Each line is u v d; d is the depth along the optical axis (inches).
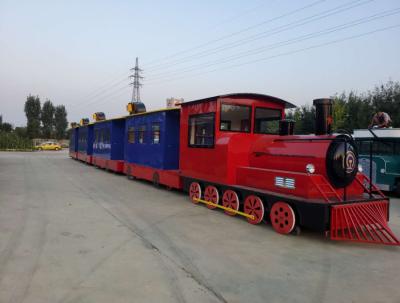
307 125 1099.3
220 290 154.6
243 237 238.8
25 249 202.7
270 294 151.7
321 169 231.8
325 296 150.9
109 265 180.9
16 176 568.1
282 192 250.5
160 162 446.6
